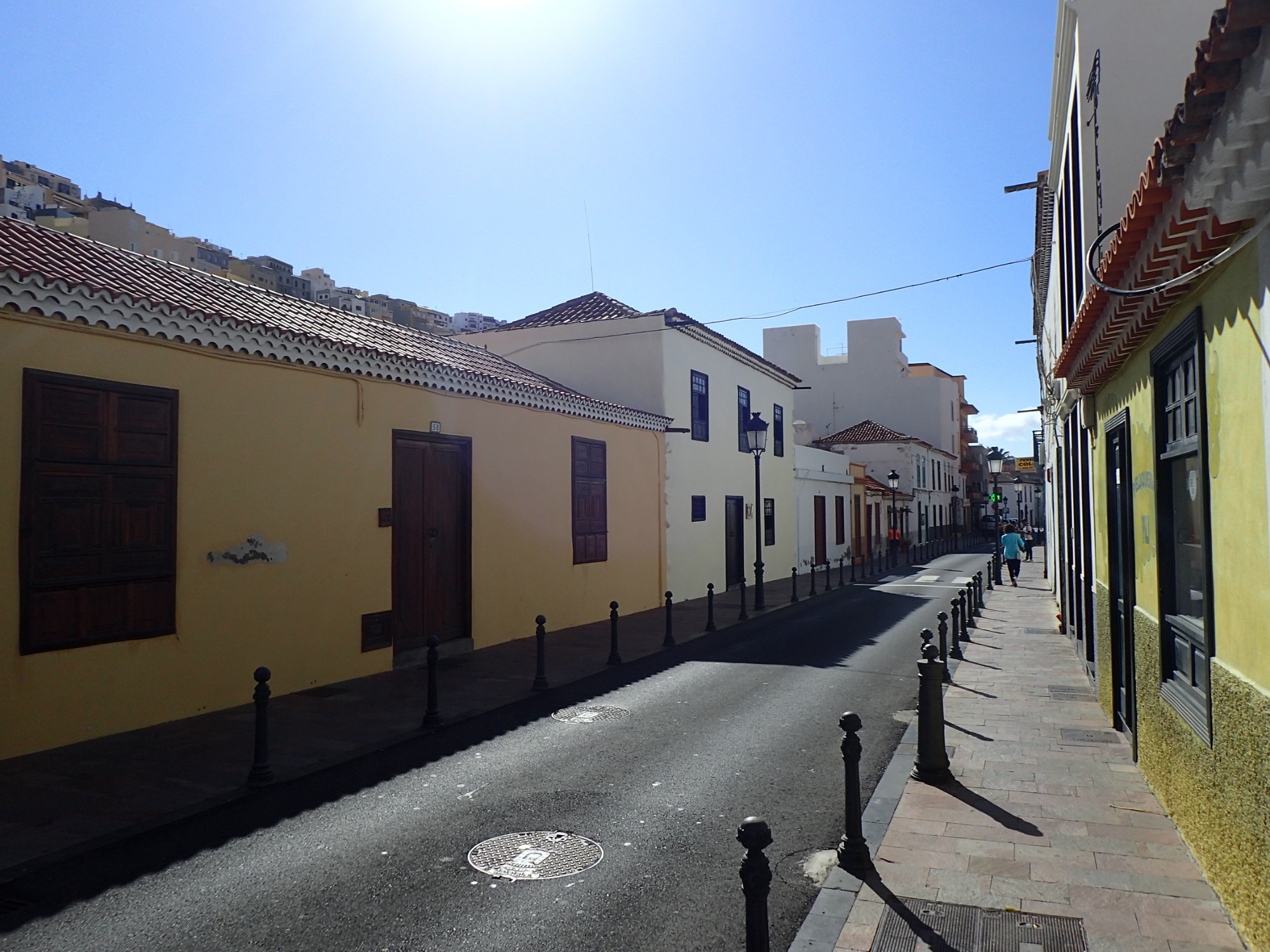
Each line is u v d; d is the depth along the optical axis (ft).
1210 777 14.84
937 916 14.70
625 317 67.26
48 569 25.08
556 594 51.60
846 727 17.20
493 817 20.08
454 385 41.45
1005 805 20.22
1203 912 14.52
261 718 22.45
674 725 28.89
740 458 82.02
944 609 63.82
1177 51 28.27
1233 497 13.12
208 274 39.99
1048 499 82.17
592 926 14.80
